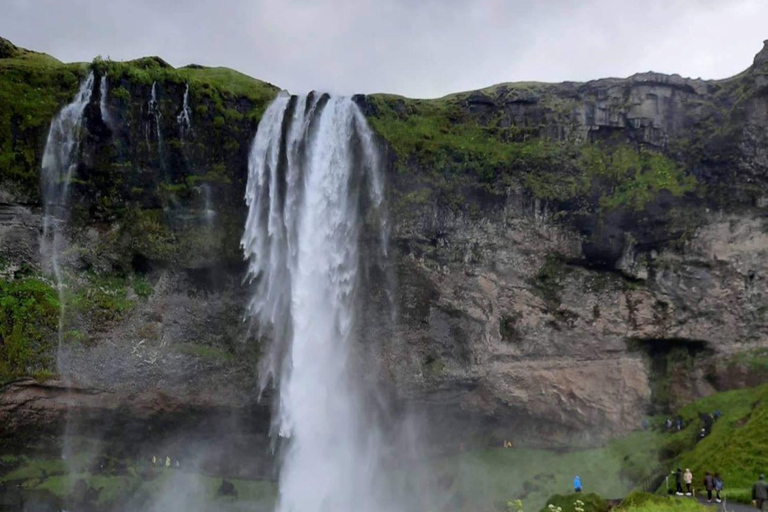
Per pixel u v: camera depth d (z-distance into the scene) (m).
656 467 36.97
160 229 42.84
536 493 39.31
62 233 42.31
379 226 43.62
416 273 43.81
